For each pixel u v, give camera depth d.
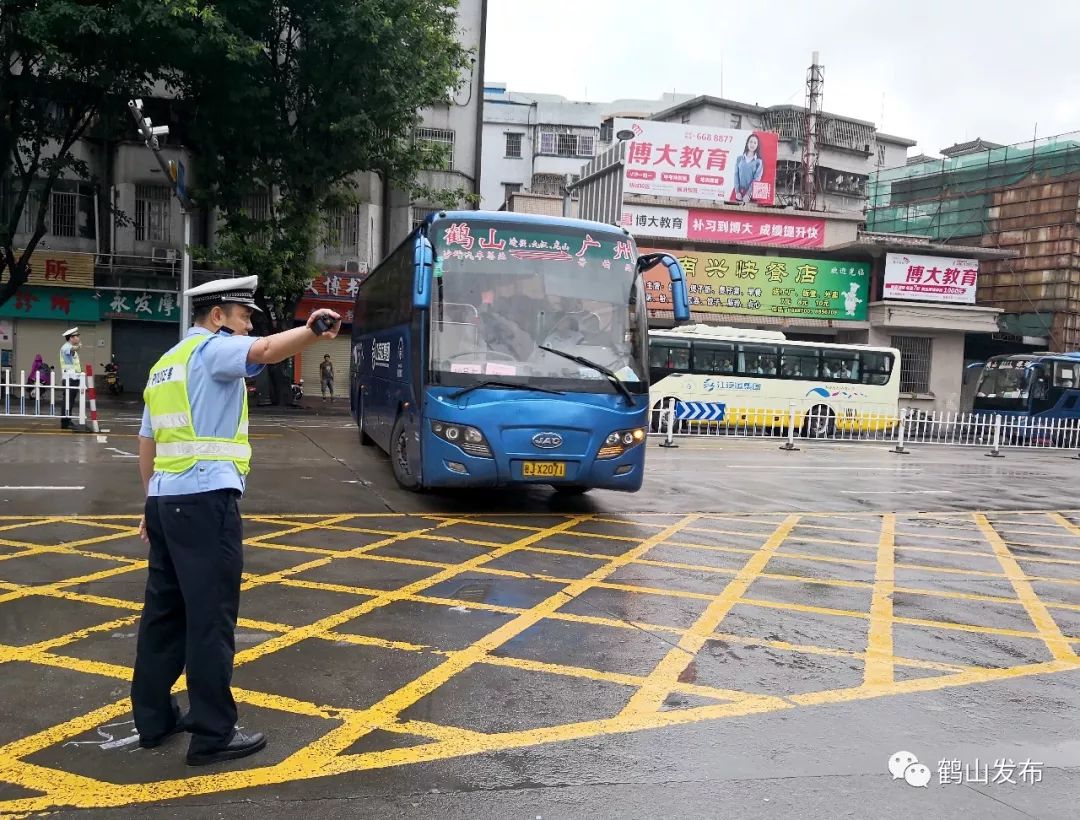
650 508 9.35
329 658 4.27
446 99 21.23
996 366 25.95
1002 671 4.49
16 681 3.85
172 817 2.76
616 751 3.34
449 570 6.15
